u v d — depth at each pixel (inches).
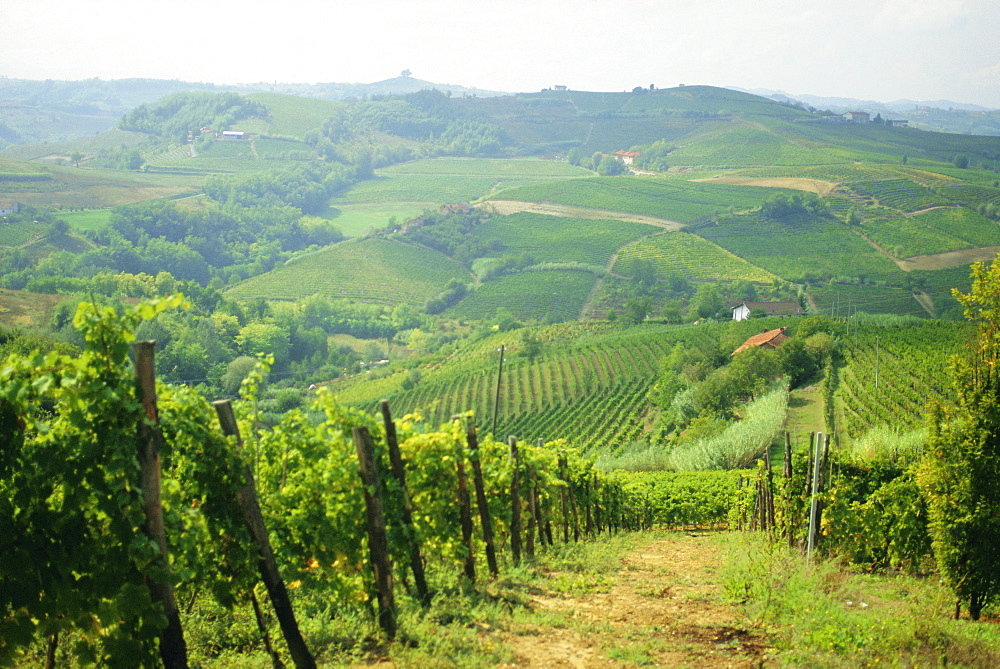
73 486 209.9
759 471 744.3
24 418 208.5
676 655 279.4
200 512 244.8
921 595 426.9
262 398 3075.8
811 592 356.8
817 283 5871.1
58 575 212.4
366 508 302.7
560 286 6264.8
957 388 399.9
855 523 565.0
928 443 406.9
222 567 256.1
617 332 4264.3
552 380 3363.7
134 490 211.0
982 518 385.7
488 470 487.8
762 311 4717.0
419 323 5679.1
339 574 310.5
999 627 366.6
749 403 2495.1
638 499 1248.2
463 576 400.5
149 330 3107.8
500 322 5255.9
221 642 286.2
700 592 394.9
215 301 4722.0
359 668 256.4
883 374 2444.6
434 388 3454.7
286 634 254.1
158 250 6501.0
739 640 299.6
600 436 2689.5
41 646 252.5
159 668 225.0
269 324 4269.2
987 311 392.8
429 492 397.7
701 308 4975.4
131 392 212.8
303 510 301.7
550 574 462.6
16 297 3245.6
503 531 524.1
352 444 323.0
